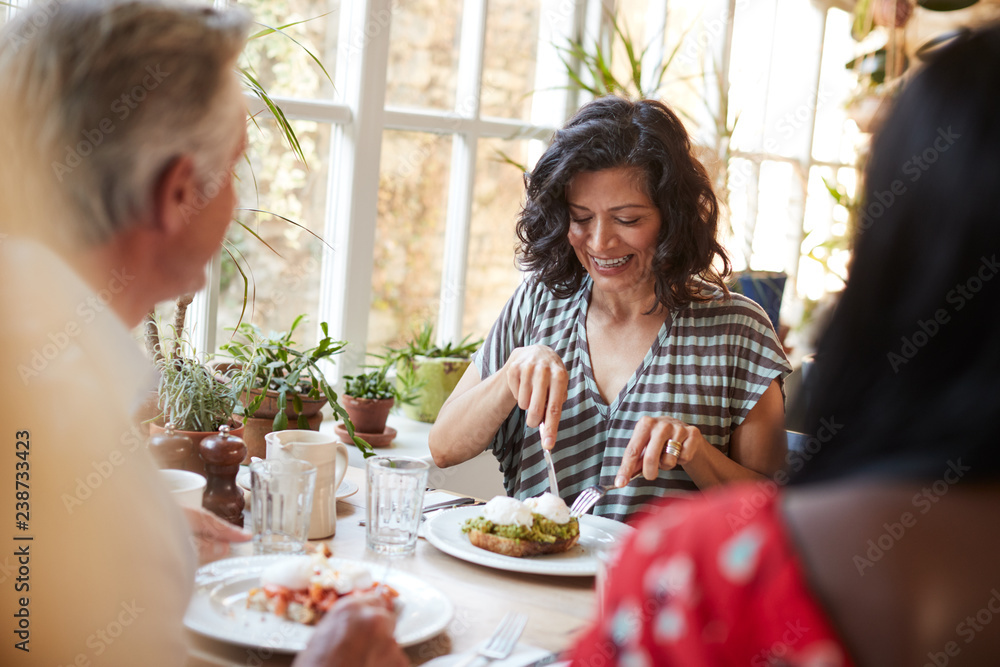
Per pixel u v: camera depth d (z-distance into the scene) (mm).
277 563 948
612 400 1603
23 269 721
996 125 417
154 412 1416
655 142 1463
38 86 749
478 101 2625
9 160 762
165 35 763
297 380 1764
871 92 2648
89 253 784
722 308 1608
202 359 1983
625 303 1624
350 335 2428
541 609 1024
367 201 2391
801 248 3625
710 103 3178
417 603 970
